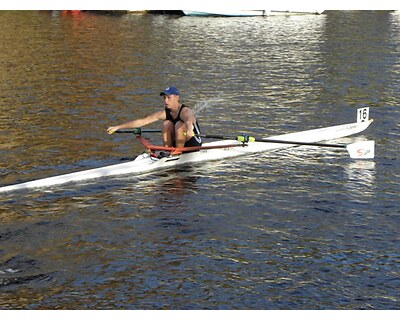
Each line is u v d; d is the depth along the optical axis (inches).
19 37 1325.0
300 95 908.0
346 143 706.8
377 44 1275.8
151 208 540.1
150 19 1584.6
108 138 711.7
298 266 454.9
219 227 509.4
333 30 1440.7
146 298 418.3
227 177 606.9
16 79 978.1
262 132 748.0
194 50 1210.0
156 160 617.9
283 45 1267.2
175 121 622.8
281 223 517.3
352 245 482.6
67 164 633.6
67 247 475.5
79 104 845.8
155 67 1067.9
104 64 1087.0
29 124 756.0
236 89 937.5
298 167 634.8
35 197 555.2
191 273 445.4
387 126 768.9
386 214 533.6
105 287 428.8
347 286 432.1
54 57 1138.0
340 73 1038.4
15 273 441.1
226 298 418.9
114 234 496.1
